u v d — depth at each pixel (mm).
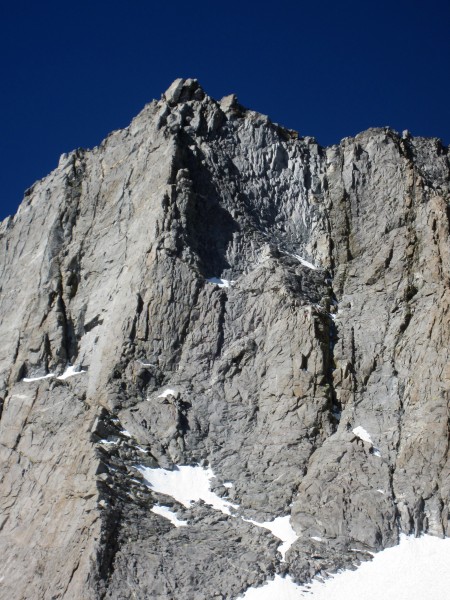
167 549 62062
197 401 72375
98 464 65312
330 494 66688
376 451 69812
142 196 82188
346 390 73375
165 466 68375
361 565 63062
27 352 77750
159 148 84062
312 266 83312
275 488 67875
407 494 66938
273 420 71562
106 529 61562
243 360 74438
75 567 60562
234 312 76438
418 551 64125
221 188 83875
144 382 72688
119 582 59625
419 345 74562
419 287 78625
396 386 73375
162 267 76562
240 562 62000
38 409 73000
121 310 75750
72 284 81062
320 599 60156
